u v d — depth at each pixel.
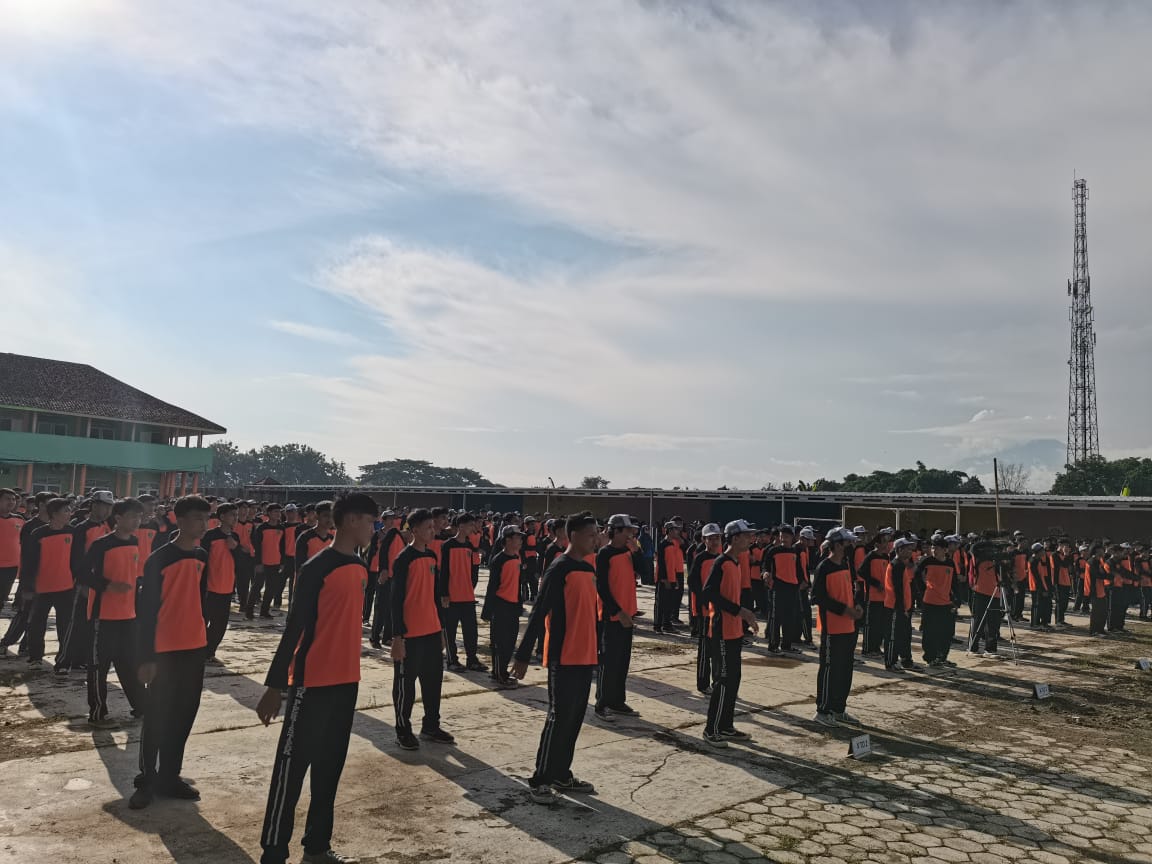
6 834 4.41
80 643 8.20
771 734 7.45
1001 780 6.32
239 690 8.07
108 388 40.31
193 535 5.38
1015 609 18.52
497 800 5.32
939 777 6.32
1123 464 48.34
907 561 12.10
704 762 6.44
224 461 104.19
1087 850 4.93
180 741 5.11
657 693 9.01
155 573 5.07
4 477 34.75
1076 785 6.27
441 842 4.59
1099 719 8.67
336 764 4.30
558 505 36.31
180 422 39.53
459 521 9.84
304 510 13.91
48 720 6.76
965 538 17.59
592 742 6.94
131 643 6.74
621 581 7.96
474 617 9.88
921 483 49.94
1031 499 25.64
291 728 4.16
